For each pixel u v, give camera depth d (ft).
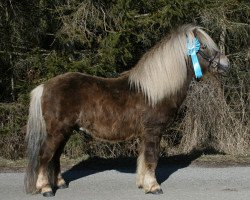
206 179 23.62
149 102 21.02
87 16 33.86
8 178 24.11
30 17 34.94
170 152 36.17
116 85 21.45
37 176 20.80
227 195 20.51
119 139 21.45
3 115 33.37
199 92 35.53
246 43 37.99
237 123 35.88
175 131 37.35
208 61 21.72
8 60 34.35
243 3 35.45
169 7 32.27
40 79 32.48
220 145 35.12
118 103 21.07
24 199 20.13
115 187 22.12
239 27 35.88
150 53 21.56
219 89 35.96
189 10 33.12
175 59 21.18
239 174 24.70
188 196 20.40
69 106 20.65
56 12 34.01
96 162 28.55
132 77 21.49
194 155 30.91
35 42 35.24
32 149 20.68
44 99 20.66
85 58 33.47
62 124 20.63
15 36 34.35
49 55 33.76
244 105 37.19
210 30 35.53
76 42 34.76
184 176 24.31
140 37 32.96
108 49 32.19
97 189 21.76
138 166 21.74
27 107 33.04
